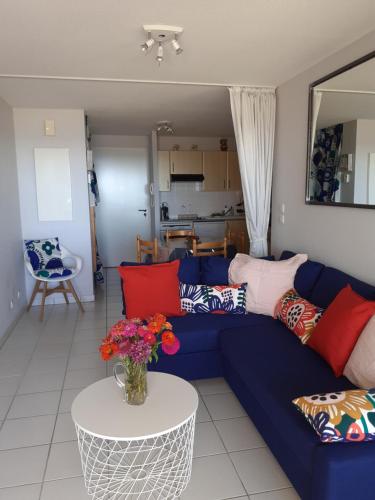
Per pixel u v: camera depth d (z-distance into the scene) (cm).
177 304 290
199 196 721
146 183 698
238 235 548
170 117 505
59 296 486
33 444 215
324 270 274
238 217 688
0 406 254
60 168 461
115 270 680
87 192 470
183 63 294
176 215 716
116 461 194
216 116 500
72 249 478
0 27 227
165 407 175
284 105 351
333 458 135
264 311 289
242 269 307
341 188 268
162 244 490
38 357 328
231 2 201
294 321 250
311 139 305
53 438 220
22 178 456
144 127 588
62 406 253
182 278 317
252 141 362
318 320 238
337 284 252
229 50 268
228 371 259
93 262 547
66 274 438
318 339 216
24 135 448
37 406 253
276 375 201
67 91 370
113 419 166
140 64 295
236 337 251
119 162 685
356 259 260
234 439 217
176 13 213
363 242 252
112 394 187
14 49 261
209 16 217
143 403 178
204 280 320
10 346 352
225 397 261
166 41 249
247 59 287
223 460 200
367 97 237
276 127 370
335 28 234
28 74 317
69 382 284
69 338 370
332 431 137
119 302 488
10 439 220
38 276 423
